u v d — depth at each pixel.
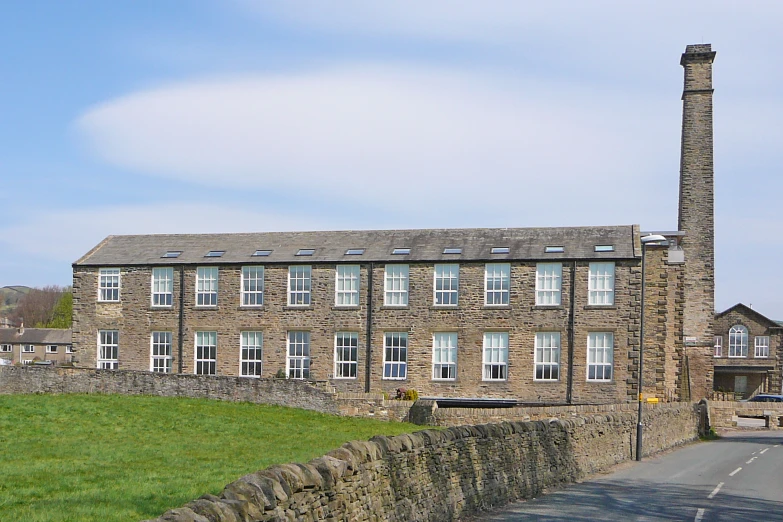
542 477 22.72
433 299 47.78
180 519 8.75
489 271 47.38
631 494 22.03
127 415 35.22
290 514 10.73
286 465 11.28
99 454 24.67
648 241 33.19
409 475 15.17
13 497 17.09
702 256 61.81
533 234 49.19
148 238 54.81
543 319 46.34
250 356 50.03
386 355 48.22
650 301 46.50
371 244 50.41
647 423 34.50
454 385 46.97
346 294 49.03
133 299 51.81
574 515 18.23
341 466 12.35
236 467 22.83
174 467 22.58
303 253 50.25
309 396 42.06
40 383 45.94
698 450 37.19
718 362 89.19
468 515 17.83
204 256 51.53
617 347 45.44
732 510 19.44
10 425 30.31
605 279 46.00
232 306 50.38
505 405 45.94
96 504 16.47
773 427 51.41
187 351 50.72
